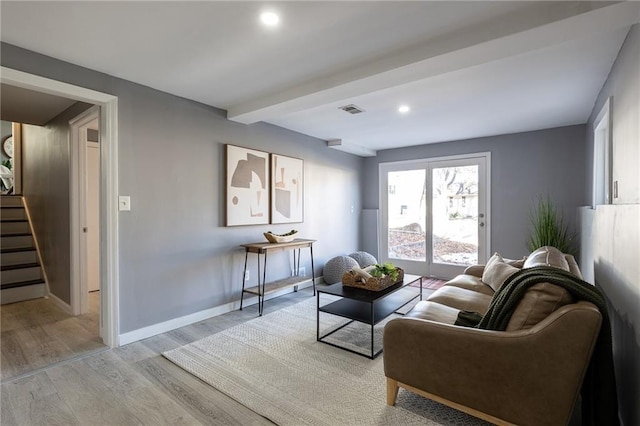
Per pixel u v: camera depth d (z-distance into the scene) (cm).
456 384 164
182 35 202
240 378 220
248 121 360
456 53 204
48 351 260
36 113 363
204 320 331
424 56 213
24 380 218
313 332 299
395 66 227
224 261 353
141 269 284
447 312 221
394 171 576
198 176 327
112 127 263
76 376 222
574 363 135
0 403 193
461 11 178
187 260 318
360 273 288
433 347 170
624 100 204
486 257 485
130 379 219
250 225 380
